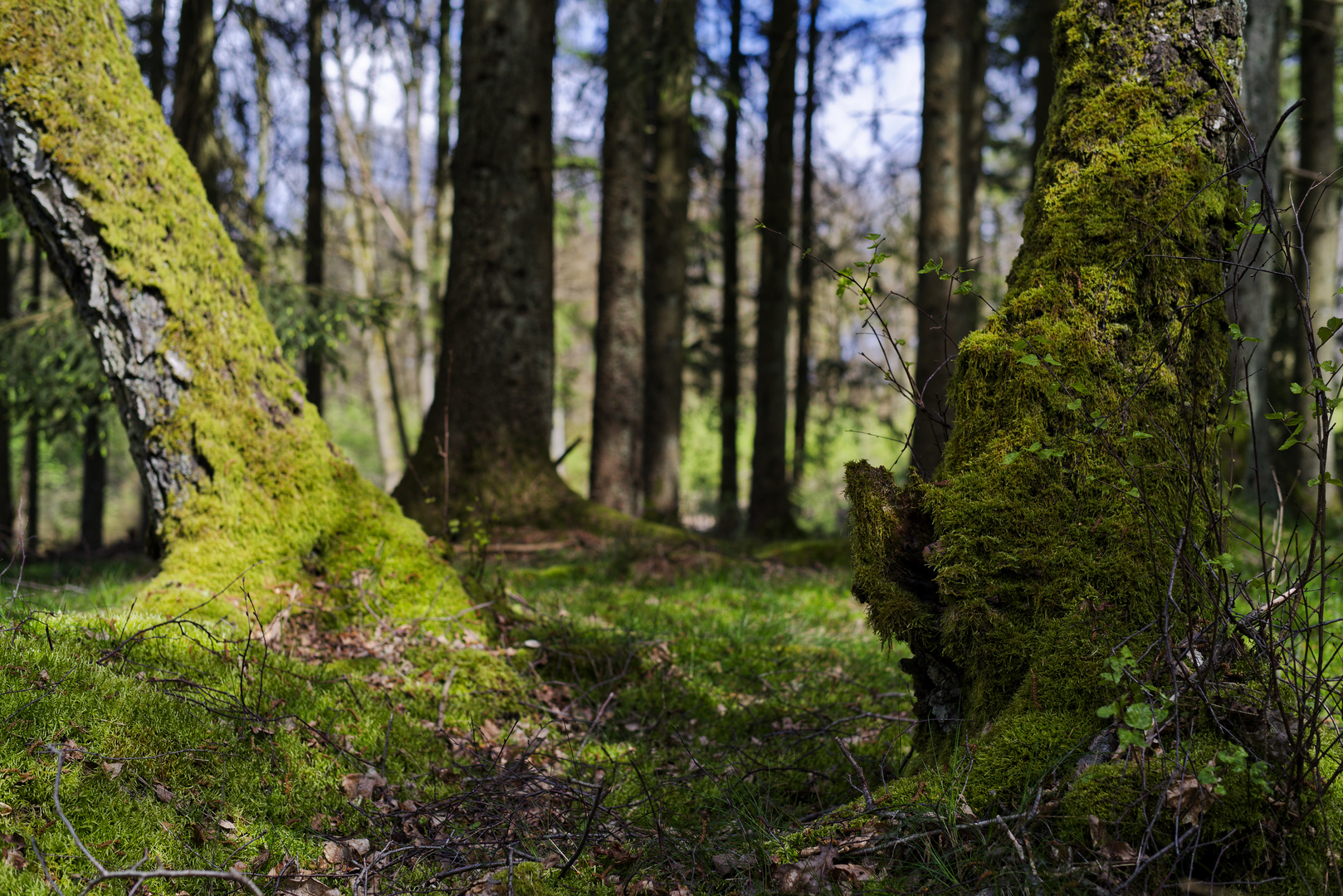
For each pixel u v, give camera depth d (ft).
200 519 12.10
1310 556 6.47
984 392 8.21
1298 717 6.26
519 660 12.90
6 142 11.12
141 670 9.35
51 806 6.91
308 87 39.22
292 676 10.53
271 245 36.65
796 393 52.95
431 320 57.00
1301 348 36.01
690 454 74.49
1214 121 8.02
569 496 26.43
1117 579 7.36
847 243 51.57
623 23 34.30
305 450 12.89
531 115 27.12
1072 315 7.91
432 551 13.65
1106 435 7.44
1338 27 40.60
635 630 15.58
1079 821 6.64
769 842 7.78
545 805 9.21
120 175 11.48
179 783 7.98
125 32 12.17
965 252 40.88
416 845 8.21
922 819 7.14
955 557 7.84
